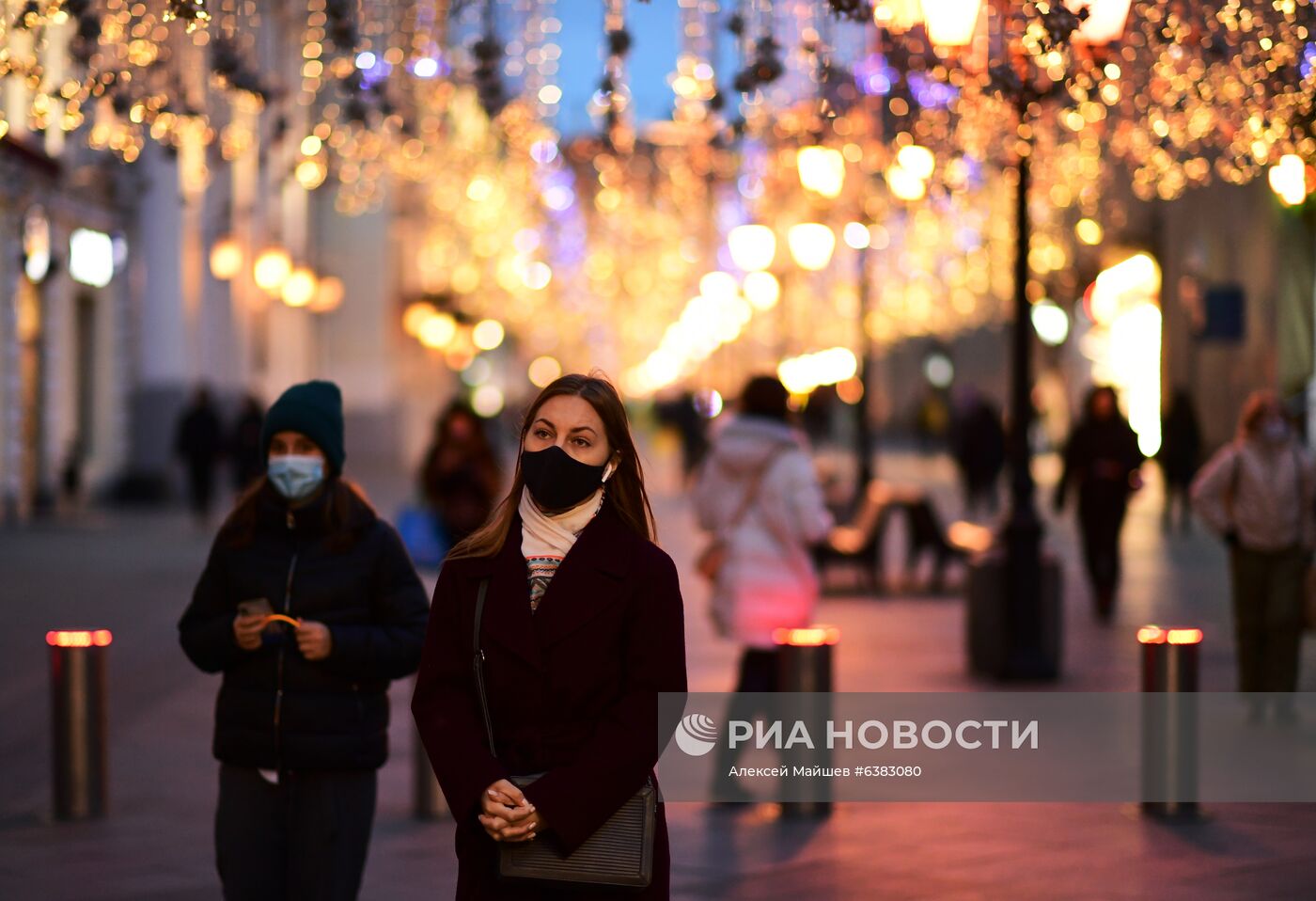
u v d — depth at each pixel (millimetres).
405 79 14352
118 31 11516
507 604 5383
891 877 9320
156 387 41562
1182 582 24516
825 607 22156
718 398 55125
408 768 12195
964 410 41031
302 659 7016
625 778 5254
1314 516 13766
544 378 94750
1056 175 17469
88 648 10758
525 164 22078
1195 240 40906
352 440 59406
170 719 14047
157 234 41531
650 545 5504
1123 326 46031
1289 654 13742
